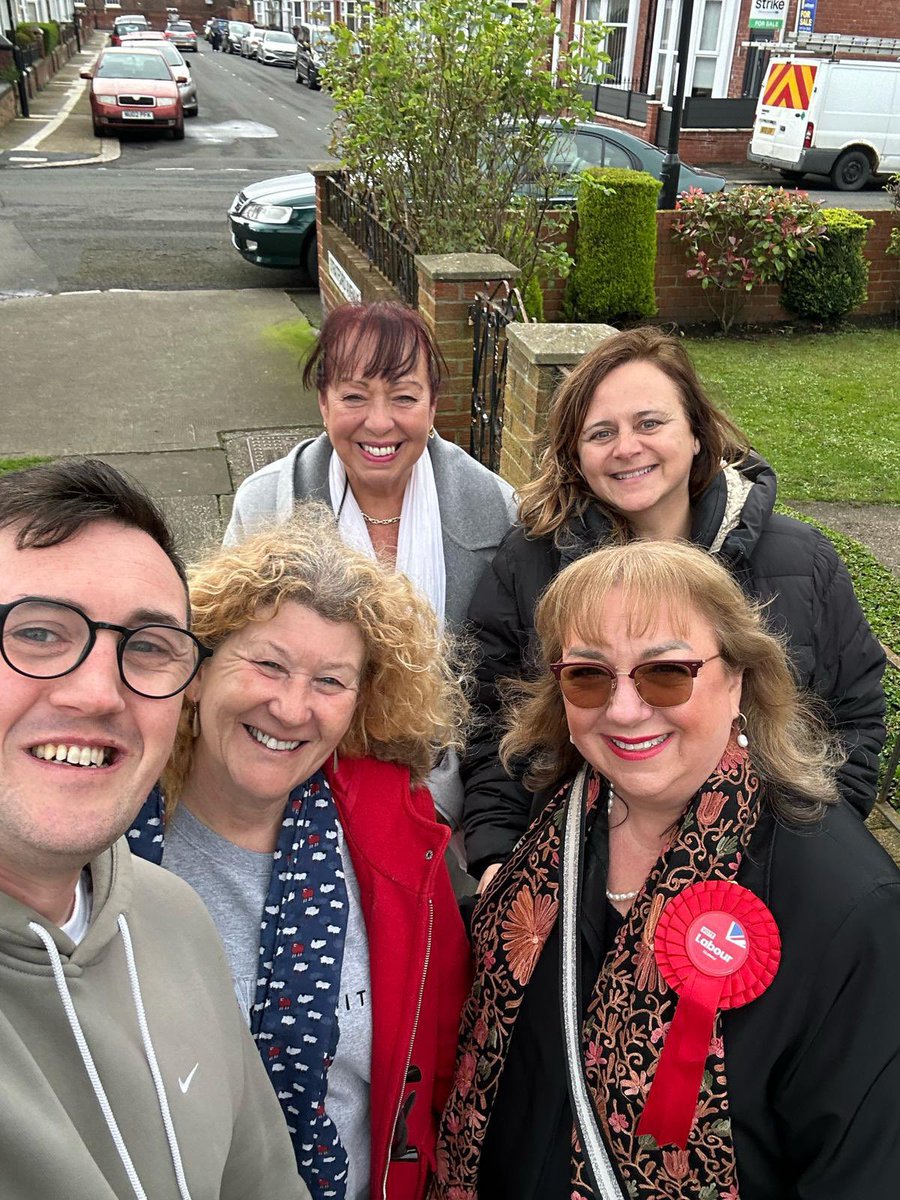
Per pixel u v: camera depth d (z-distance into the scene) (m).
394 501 1.60
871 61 10.89
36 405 4.20
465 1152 0.99
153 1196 0.61
